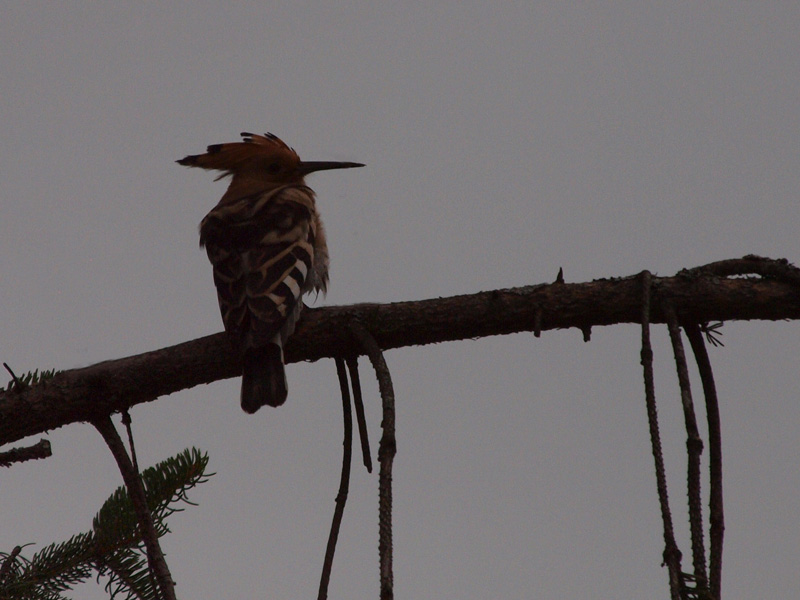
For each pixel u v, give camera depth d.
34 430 8.25
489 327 7.89
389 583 5.47
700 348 7.63
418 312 7.94
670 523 5.66
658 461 5.93
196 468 7.90
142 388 8.34
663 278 7.64
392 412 6.34
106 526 7.72
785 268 7.52
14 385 8.19
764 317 7.61
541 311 7.74
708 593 5.59
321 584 6.66
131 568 7.68
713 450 6.96
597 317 7.71
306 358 8.36
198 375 8.43
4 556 7.54
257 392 8.22
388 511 5.73
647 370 6.36
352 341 8.07
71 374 8.27
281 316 8.45
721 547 6.66
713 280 7.57
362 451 7.98
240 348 8.46
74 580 7.64
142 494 7.30
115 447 7.96
